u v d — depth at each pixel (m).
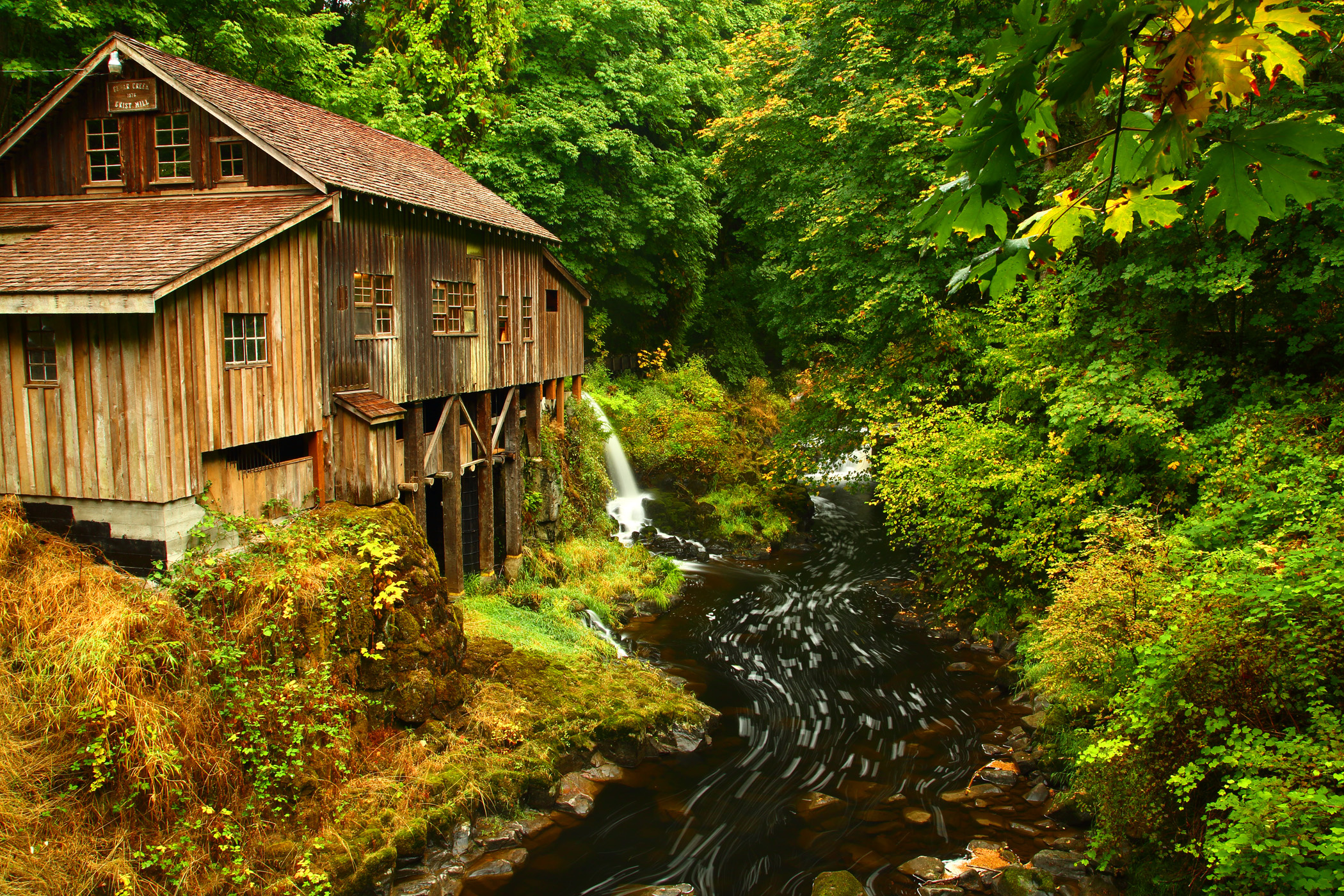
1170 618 6.69
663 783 9.85
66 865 6.28
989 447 12.71
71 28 13.36
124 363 8.16
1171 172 1.95
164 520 8.27
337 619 8.85
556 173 21.16
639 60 23.36
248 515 9.43
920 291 14.91
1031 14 1.81
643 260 25.33
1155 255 10.54
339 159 11.11
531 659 11.59
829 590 17.03
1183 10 1.81
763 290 28.69
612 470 21.16
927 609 15.55
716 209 27.31
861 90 17.09
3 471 8.62
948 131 14.66
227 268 8.91
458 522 13.73
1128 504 11.32
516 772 9.20
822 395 18.97
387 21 21.50
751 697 12.18
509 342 15.52
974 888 7.79
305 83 17.69
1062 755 9.35
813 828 8.91
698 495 21.52
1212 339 11.78
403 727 9.34
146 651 7.35
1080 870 7.71
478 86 21.41
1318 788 5.13
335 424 10.75
